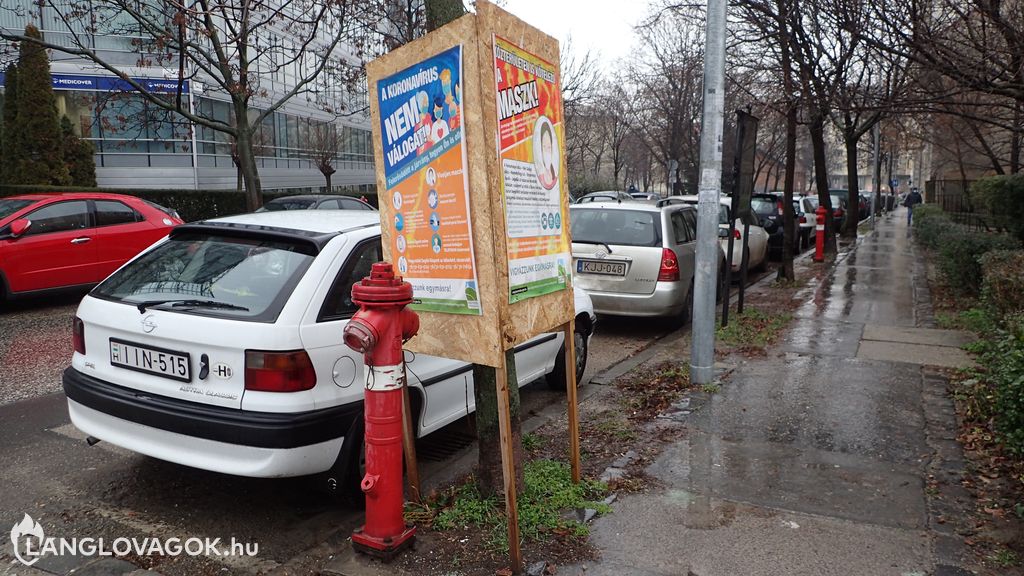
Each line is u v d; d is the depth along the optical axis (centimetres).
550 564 338
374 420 339
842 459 466
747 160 913
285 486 457
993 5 700
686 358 753
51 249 1013
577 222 951
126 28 1920
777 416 551
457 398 486
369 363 336
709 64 623
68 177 2383
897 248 2033
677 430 523
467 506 388
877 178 3909
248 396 368
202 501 436
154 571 356
